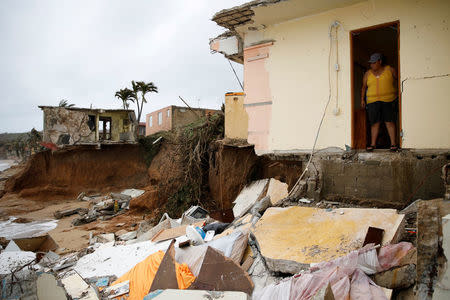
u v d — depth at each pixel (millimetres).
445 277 3535
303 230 5934
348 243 5145
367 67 9922
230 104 12344
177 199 17266
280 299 4266
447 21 5906
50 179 24984
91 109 25406
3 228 17359
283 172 13805
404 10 6406
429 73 6094
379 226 5324
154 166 25000
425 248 3824
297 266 4965
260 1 7477
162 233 8727
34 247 11227
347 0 7012
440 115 5961
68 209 21156
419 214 3939
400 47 6453
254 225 6617
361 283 4176
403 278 4180
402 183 6301
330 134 7461
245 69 9227
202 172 17672
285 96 8289
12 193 24297
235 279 5098
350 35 7203
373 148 6902
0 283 3758
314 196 7332
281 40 8406
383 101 6680
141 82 33688
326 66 7551
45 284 4043
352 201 6867
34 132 38844
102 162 25922
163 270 5312
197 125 20094
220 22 8766
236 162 15461
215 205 16344
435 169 5930
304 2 7160
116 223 17938
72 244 13992
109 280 6180
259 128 8828
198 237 7023
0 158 72938
